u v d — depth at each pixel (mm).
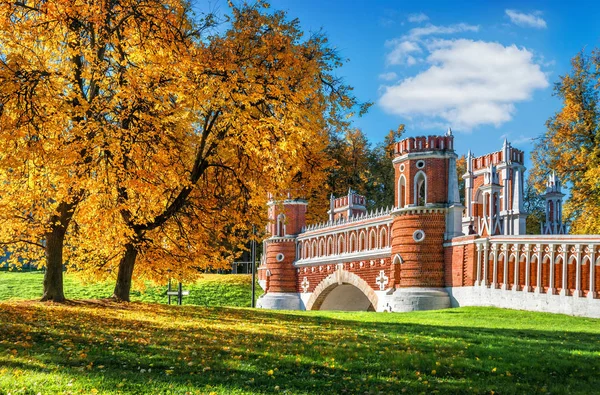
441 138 47469
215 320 24062
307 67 24500
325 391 11062
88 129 20000
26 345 14008
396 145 49688
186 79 20641
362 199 73562
